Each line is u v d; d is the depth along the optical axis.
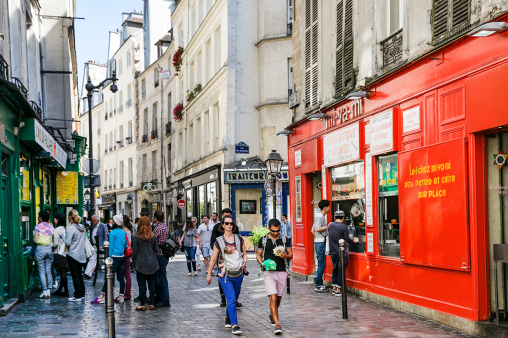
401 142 9.43
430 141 8.52
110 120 53.88
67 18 19.52
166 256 10.17
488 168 7.41
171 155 37.75
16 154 10.93
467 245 7.39
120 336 7.41
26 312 9.55
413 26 9.08
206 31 28.58
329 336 7.26
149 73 42.97
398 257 9.59
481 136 7.39
